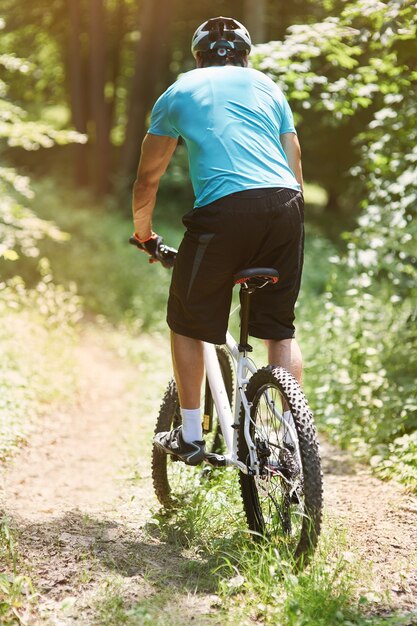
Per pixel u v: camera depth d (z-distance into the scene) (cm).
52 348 1507
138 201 634
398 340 1070
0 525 636
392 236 1054
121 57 4047
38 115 3484
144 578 546
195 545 619
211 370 657
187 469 746
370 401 1023
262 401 583
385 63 1006
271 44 1027
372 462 860
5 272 2273
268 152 571
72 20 3459
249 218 549
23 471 902
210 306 578
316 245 2802
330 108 1052
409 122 1045
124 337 2038
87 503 767
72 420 1222
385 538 632
